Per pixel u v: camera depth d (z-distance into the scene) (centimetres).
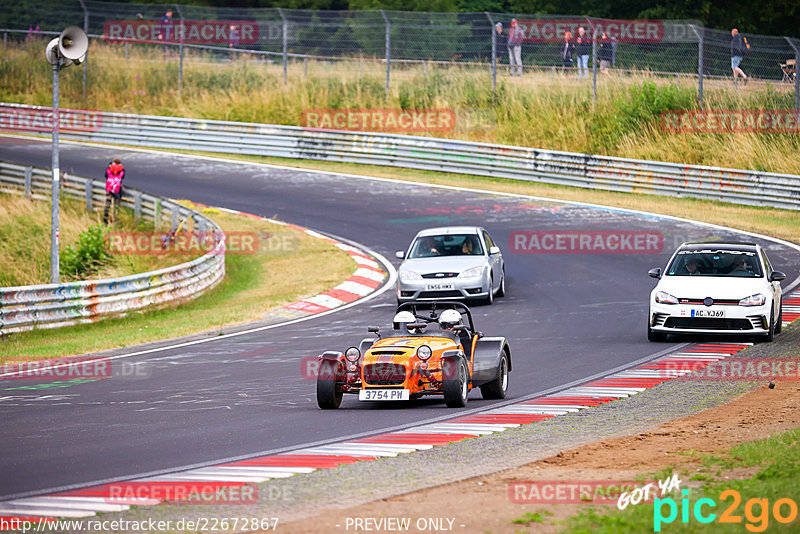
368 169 14838
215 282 9488
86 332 7706
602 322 7050
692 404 4391
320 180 14050
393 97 16438
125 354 6544
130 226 11688
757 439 3534
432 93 16425
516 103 15812
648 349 5991
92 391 5231
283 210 12344
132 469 3366
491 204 12481
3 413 4619
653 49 16325
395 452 3516
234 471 3269
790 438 3438
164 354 6494
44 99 18225
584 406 4447
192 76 18362
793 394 4456
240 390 5131
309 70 17800
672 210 11975
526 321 7219
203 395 5006
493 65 15900
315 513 2666
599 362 5638
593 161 13462
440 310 7806
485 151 14262
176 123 16175
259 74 18038
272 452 3584
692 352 5828
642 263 9494
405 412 4419
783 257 9506
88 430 4138
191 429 4100
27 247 10925
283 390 5094
